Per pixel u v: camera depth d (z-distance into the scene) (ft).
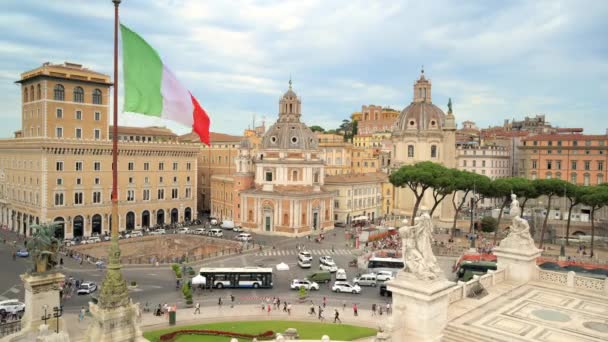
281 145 388.98
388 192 480.23
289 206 364.79
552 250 277.85
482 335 83.71
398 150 447.83
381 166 551.18
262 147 400.06
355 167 549.54
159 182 386.93
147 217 380.58
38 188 320.91
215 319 169.48
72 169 330.75
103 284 75.97
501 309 98.22
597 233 340.59
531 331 85.92
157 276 232.94
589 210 388.78
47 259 110.01
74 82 346.13
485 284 113.09
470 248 263.90
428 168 316.60
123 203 360.48
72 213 330.34
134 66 81.00
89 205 339.36
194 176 415.03
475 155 496.64
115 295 75.46
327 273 225.97
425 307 82.74
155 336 149.28
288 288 214.69
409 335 84.69
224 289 212.84
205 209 495.82
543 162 441.68
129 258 272.92
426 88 447.01
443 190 313.73
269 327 159.02
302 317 172.04
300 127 397.80
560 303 102.42
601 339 82.43
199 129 89.76
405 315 85.46
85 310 172.35
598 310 98.02
